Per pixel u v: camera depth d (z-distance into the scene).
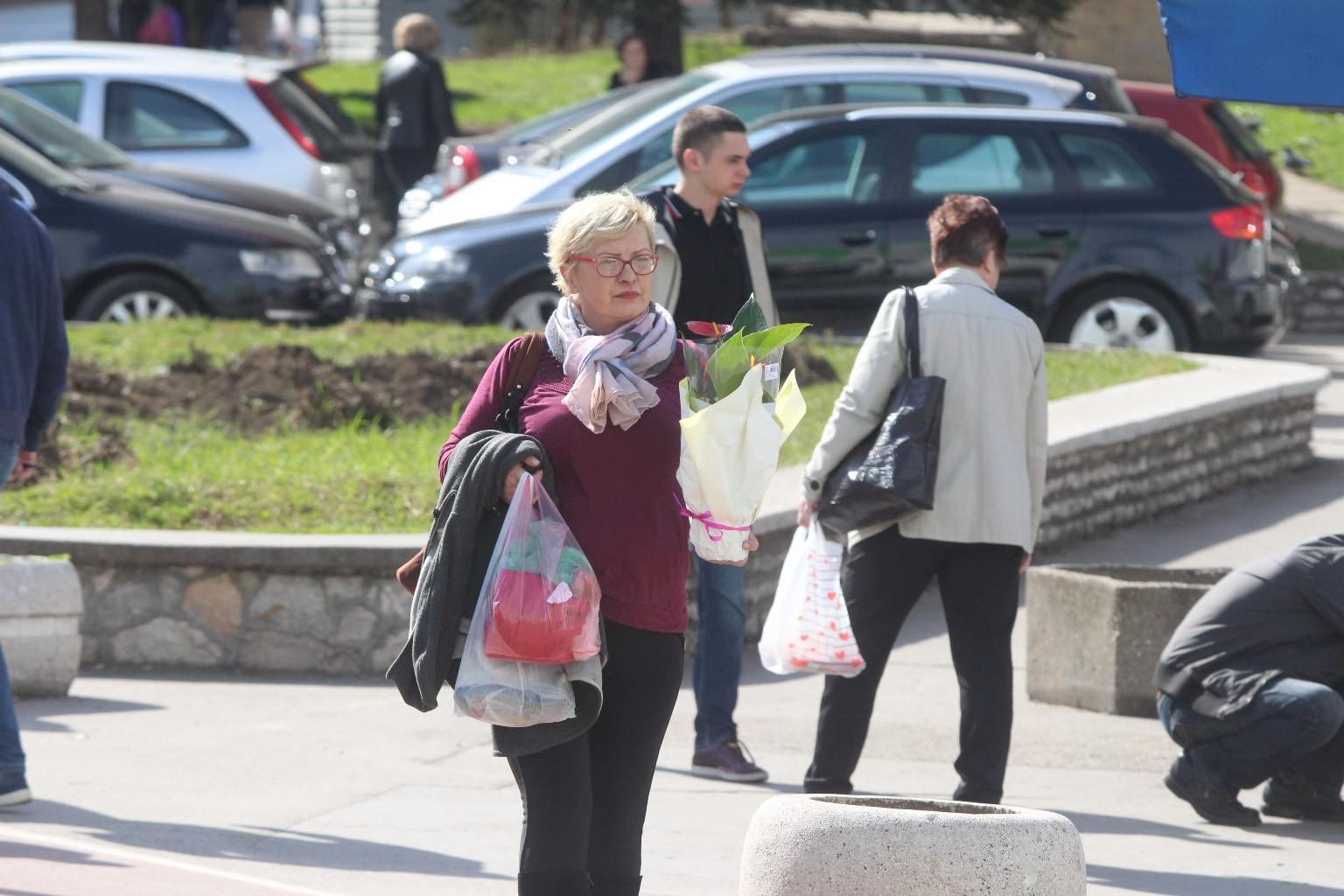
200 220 53.19
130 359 44.84
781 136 50.09
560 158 53.50
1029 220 50.19
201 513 33.62
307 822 21.66
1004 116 50.81
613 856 15.34
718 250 24.06
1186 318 50.88
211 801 22.47
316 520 33.72
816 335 49.97
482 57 117.69
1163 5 21.72
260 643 30.41
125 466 36.84
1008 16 85.38
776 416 15.64
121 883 18.62
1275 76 21.44
